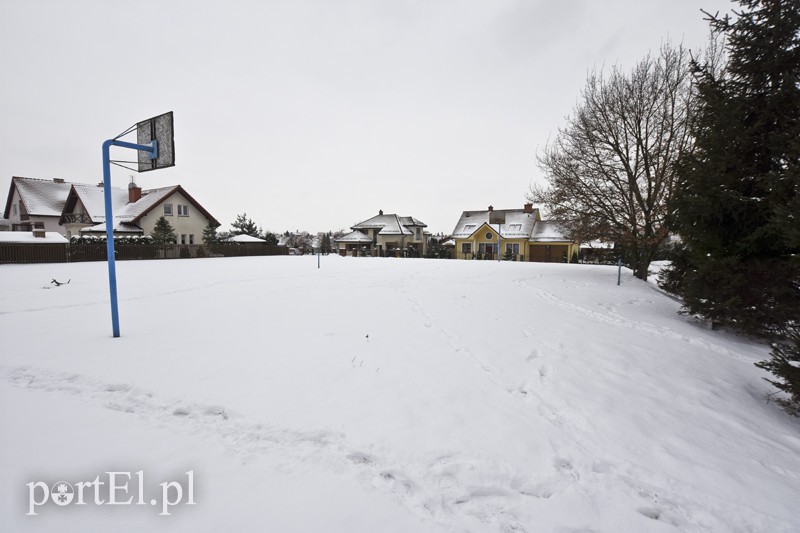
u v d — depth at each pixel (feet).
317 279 49.90
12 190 132.46
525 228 135.33
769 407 15.34
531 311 30.07
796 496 9.25
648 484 9.14
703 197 25.84
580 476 9.30
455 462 9.35
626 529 7.65
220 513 7.22
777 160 24.03
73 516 7.10
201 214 128.36
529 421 11.75
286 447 9.66
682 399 14.64
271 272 59.77
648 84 53.88
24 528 6.79
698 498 8.80
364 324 23.59
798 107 23.12
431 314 27.35
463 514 7.72
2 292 35.83
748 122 25.81
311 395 12.70
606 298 38.78
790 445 12.14
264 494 7.84
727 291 25.59
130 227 111.14
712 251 27.32
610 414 12.68
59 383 13.39
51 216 126.62
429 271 63.72
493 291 40.73
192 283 43.96
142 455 9.09
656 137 52.31
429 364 16.37
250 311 27.22
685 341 24.17
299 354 17.08
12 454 8.99
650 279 59.67
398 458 9.38
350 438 10.11
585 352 19.53
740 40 25.17
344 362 16.17
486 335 21.84
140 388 12.89
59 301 30.89
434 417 11.57
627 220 54.08
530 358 18.04
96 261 83.92
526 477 9.02
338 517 7.29
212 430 10.37
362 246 168.14
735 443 11.70
